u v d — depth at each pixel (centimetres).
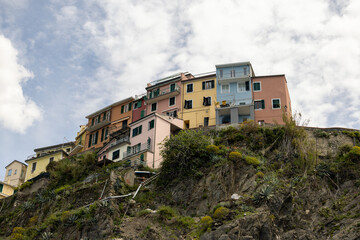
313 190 4825
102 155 7625
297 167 5178
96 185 5444
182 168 5441
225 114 7369
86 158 7100
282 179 5009
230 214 4372
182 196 5147
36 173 9150
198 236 4328
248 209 4412
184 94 8150
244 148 5850
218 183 5050
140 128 7206
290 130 5681
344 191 4841
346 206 4569
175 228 4559
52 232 5078
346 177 4988
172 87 8400
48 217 5488
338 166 5131
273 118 7225
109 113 9300
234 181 5047
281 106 7312
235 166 5212
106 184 5338
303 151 5309
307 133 5962
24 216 6094
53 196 6019
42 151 10275
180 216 4794
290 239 4266
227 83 7856
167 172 5497
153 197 5291
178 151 5550
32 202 6259
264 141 5984
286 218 4447
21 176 9844
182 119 7631
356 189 4784
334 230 4306
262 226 4159
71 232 4906
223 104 7481
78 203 5450
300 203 4662
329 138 5944
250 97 7544
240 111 7306
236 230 4106
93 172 6738
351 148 5425
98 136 9206
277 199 4531
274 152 5716
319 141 5909
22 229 5544
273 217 4347
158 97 8369
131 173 5619
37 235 5134
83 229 4828
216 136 6406
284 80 7594
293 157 5347
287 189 4694
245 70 7869
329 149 5744
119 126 8900
